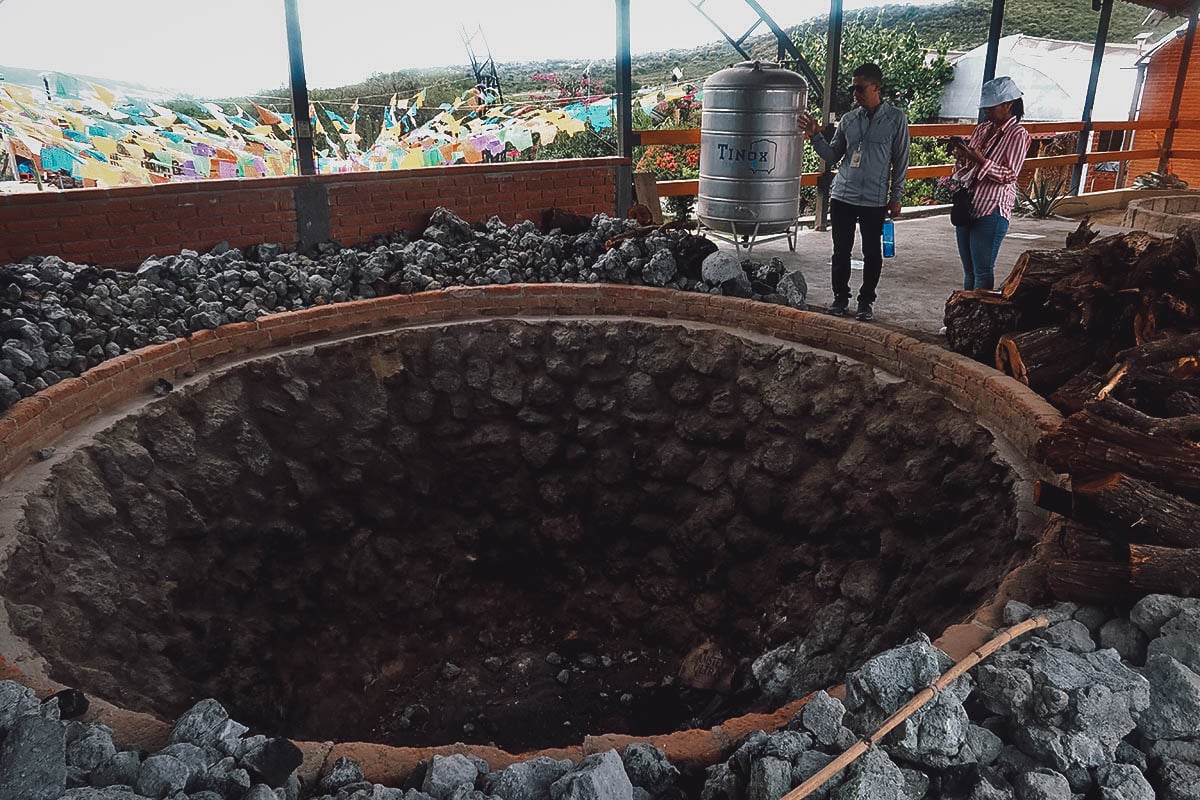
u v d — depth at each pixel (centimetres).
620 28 902
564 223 864
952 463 525
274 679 562
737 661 631
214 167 1188
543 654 698
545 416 718
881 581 530
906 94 1917
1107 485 320
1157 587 296
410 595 680
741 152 874
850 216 653
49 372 526
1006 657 275
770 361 659
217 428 581
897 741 245
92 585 430
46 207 647
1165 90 1816
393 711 636
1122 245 519
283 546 609
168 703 425
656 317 734
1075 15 3300
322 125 1481
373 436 675
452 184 842
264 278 711
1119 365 438
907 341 597
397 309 712
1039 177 1459
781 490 634
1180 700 254
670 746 275
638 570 713
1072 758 242
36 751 232
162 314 626
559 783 234
